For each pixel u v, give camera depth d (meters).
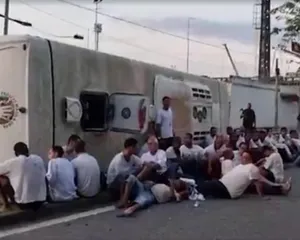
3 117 10.73
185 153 13.59
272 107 27.77
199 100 18.09
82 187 10.73
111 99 13.24
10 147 10.70
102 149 12.93
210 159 13.14
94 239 8.10
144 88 14.88
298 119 29.78
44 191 9.59
